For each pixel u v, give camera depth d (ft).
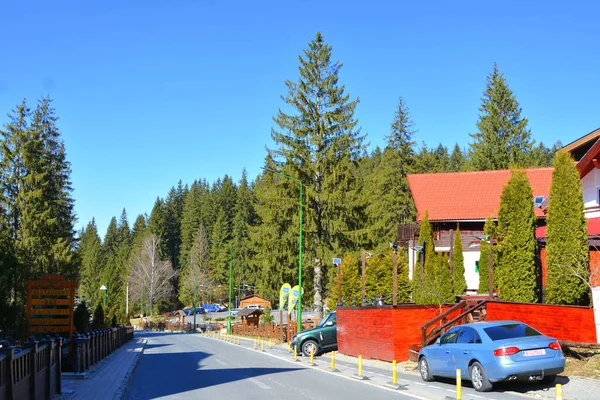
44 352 41.09
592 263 71.61
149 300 337.11
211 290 351.46
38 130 158.51
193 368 70.44
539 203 135.74
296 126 152.35
